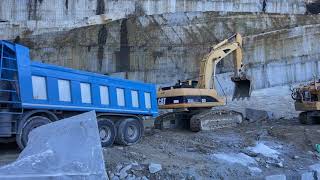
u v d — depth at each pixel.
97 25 29.58
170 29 30.19
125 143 13.27
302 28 31.55
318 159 13.54
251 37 30.86
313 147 14.63
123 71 29.22
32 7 29.83
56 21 29.97
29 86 10.65
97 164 6.34
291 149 14.41
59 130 6.96
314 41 31.61
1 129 10.27
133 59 29.44
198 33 30.48
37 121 10.91
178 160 11.65
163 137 15.22
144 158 11.27
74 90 11.88
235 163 12.02
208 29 30.73
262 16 32.09
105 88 12.94
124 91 13.62
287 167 12.41
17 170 5.98
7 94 10.34
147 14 31.17
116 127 13.25
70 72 11.86
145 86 14.59
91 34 29.33
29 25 29.55
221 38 30.67
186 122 18.84
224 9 32.38
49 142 6.77
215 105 18.70
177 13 30.53
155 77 29.34
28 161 6.17
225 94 27.19
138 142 13.84
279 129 17.25
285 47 31.19
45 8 29.95
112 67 29.17
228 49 19.91
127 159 10.94
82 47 29.06
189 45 30.12
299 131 16.72
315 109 19.28
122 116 13.54
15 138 10.86
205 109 18.72
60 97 11.48
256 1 33.31
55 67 11.44
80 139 6.66
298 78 30.92
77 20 30.33
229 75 28.89
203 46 30.22
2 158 10.29
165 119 18.70
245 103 27.14
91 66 28.97
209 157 12.39
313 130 16.81
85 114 7.29
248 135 16.22
